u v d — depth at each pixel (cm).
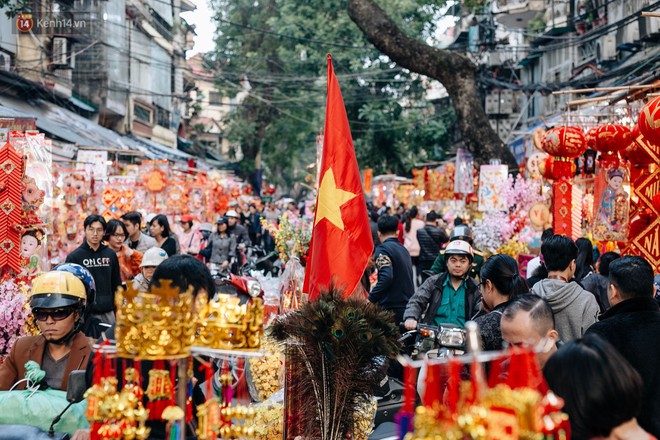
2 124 1060
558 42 2500
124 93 2947
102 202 1739
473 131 1812
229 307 326
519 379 290
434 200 2245
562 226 950
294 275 672
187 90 4697
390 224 855
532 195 1388
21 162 900
